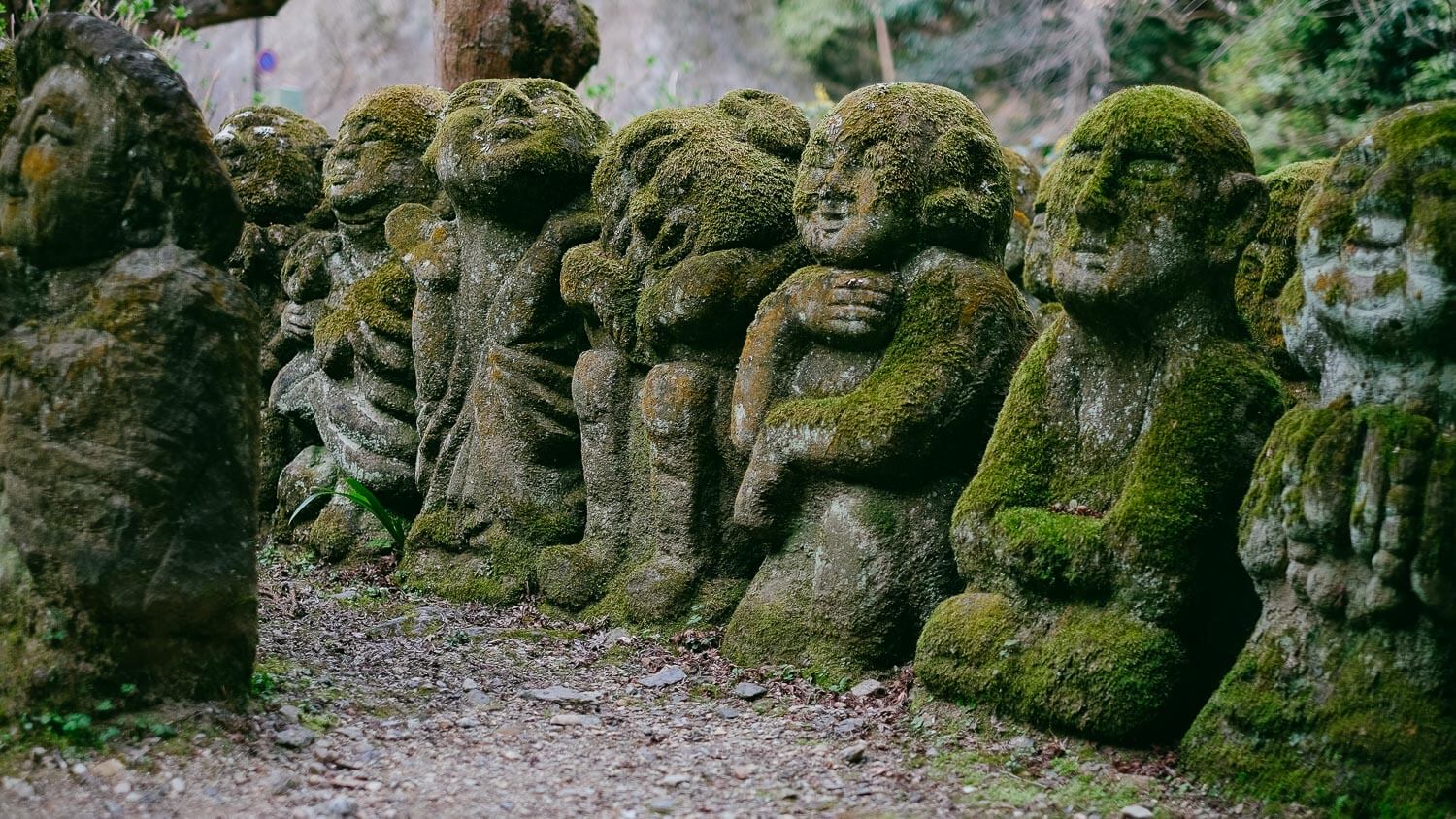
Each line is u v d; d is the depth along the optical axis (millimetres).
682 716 4875
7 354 4266
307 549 7219
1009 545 4527
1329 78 9945
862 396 5074
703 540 5727
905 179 5086
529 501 6312
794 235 5633
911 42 15250
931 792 4125
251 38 19188
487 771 4234
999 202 5203
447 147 6422
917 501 5121
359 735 4461
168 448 4250
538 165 6230
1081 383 4656
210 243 4395
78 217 4281
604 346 6105
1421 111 3885
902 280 5176
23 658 4160
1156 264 4352
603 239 6055
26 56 4508
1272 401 4383
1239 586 4441
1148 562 4297
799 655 5227
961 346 5012
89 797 3867
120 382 4211
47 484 4191
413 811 3900
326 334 7172
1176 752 4285
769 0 17641
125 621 4211
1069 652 4371
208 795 3928
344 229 7312
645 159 5797
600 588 5992
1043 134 13367
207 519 4344
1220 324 4512
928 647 4723
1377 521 3723
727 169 5609
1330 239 3930
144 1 9859
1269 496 4016
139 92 4281
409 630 5898
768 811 3965
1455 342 3771
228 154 7836
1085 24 13086
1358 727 3779
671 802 4016
